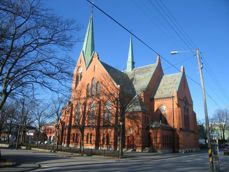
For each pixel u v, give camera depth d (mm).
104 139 55375
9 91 21562
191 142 63438
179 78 64375
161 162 30078
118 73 66688
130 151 52719
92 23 76000
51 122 67188
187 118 64438
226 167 25438
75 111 58812
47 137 84375
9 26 19141
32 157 30672
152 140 53906
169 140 56469
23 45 20609
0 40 18781
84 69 69125
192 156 43594
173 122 58906
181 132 58062
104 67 60562
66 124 62469
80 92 59312
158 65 68812
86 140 58188
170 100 60500
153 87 65250
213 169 21203
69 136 62500
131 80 67938
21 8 19000
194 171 20656
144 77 66562
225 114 99188
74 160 29016
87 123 56156
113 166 23094
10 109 55125
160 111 61531
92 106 55656
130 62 75375
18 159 27188
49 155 35281
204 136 90438
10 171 17641
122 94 43594
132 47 77125
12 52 20281
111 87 51938
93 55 64125
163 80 67250
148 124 55844
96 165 23797
